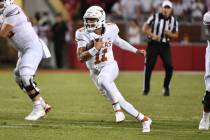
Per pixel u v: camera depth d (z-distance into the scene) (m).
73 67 57.38
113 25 24.05
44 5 59.62
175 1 57.72
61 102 31.75
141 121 22.64
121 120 24.69
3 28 24.47
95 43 23.03
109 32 23.86
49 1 59.62
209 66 22.95
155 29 35.22
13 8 24.52
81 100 32.69
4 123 24.05
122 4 57.66
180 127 23.92
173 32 35.44
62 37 56.12
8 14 24.42
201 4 57.66
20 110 28.39
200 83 44.34
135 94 36.25
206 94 23.06
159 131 22.84
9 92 36.47
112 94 23.98
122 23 56.47
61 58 56.88
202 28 56.69
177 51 55.94
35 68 24.98
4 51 57.94
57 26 56.00
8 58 58.03
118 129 23.17
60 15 56.22
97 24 23.33
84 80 45.53
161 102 32.44
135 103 31.86
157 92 37.50
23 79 24.83
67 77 48.16
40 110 25.16
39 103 25.09
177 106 30.80
